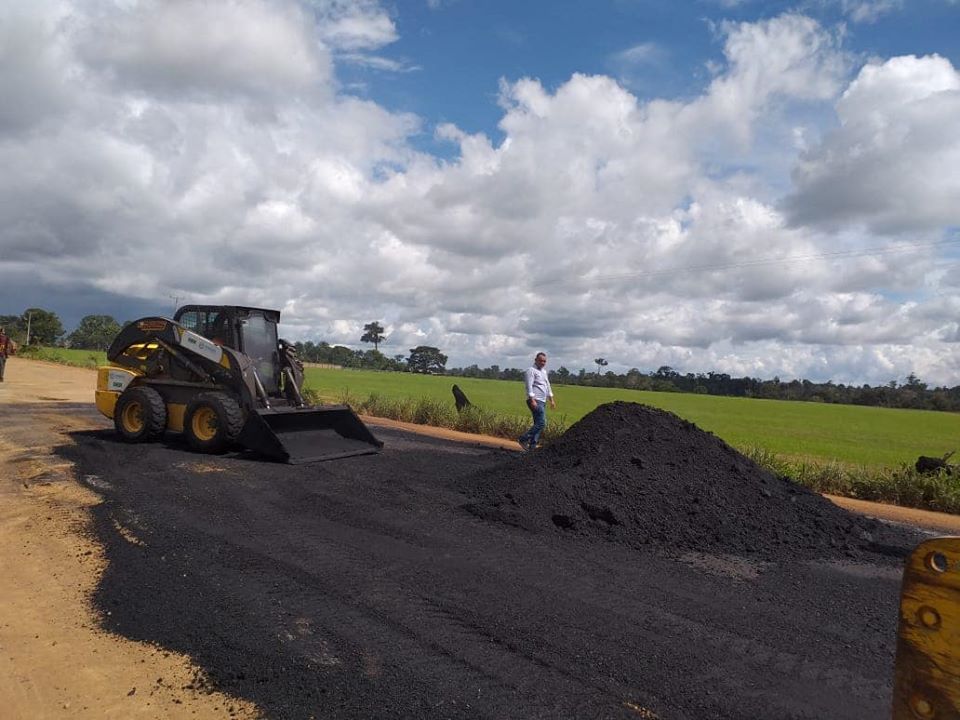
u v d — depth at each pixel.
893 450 28.12
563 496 7.86
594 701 3.77
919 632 1.76
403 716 3.54
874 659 4.51
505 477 9.24
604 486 8.11
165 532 6.66
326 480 9.47
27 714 3.57
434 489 9.07
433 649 4.31
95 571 5.58
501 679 3.96
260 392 11.73
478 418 19.72
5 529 6.76
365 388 46.44
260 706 3.63
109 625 4.60
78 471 9.62
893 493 12.37
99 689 3.81
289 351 12.98
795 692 4.00
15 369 36.22
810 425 43.94
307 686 3.82
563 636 4.60
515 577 5.76
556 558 6.38
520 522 7.41
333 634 4.48
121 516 7.24
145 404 12.11
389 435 16.28
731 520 7.71
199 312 12.70
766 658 4.45
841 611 5.43
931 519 10.52
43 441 12.36
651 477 8.33
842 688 4.08
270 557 5.99
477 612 4.94
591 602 5.28
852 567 6.73
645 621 4.96
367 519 7.43
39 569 5.63
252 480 9.32
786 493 8.73
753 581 6.09
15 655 4.19
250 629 4.53
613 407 10.13
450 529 7.16
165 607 4.88
